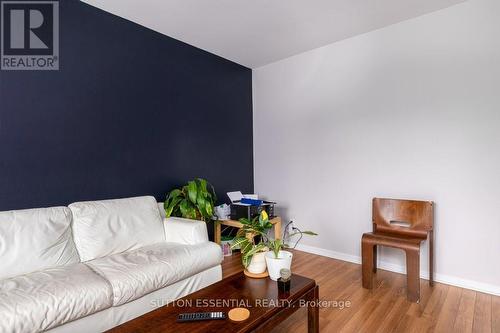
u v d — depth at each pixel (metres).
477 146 2.34
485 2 2.29
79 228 2.02
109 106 2.51
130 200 2.40
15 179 2.00
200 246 2.18
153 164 2.85
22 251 1.70
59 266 1.81
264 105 3.88
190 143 3.21
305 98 3.45
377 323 1.87
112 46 2.52
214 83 3.48
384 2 2.37
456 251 2.45
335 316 1.96
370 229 2.94
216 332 1.14
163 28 2.81
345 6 2.43
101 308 1.52
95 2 2.33
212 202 2.90
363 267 2.40
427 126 2.58
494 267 2.28
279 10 2.48
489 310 2.03
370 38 2.90
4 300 1.32
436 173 2.54
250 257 1.71
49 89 2.16
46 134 2.14
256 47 3.28
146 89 2.79
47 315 1.32
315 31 2.88
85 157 2.36
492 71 2.27
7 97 1.97
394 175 2.77
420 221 2.45
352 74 3.04
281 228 3.69
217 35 2.96
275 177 3.78
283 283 1.47
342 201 3.14
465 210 2.40
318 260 3.12
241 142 3.85
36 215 1.86
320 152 3.32
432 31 2.53
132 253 2.05
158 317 1.25
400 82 2.72
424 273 2.61
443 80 2.49
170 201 2.75
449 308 2.06
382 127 2.84
